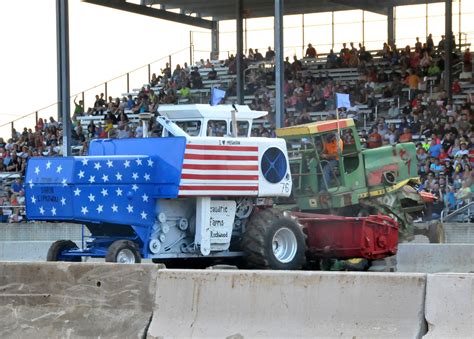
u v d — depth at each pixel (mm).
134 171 24297
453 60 61375
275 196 26219
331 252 27406
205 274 15836
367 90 58531
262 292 15414
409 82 58219
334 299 14945
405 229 34781
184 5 68812
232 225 25594
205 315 15758
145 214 24359
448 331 14070
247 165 25547
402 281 14516
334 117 55188
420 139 51250
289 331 15133
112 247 23766
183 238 25125
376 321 14609
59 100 61281
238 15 59594
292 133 33812
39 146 59344
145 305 16219
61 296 16844
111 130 58594
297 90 59594
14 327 17047
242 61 59344
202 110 25734
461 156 43906
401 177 34969
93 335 16406
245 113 26562
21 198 47719
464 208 39969
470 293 13992
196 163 24484
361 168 34219
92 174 24250
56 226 41531
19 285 17172
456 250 30094
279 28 40656
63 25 46188
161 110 26328
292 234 26172
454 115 52156
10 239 42125
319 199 33688
